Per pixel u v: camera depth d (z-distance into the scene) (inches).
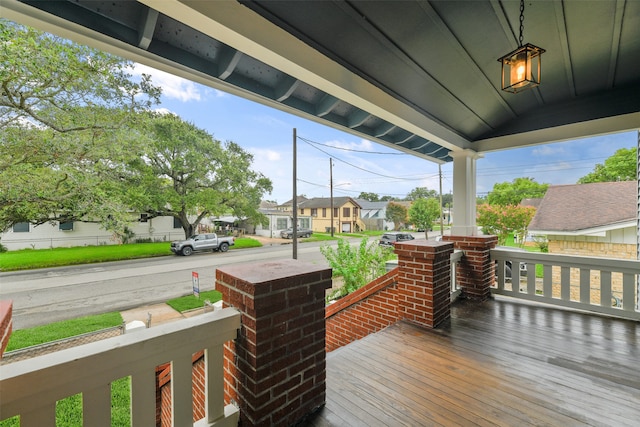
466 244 144.6
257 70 99.3
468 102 132.3
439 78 110.3
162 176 602.5
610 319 114.5
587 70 117.2
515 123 158.6
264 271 60.7
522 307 130.1
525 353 88.7
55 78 297.1
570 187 378.6
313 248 650.8
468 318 117.3
